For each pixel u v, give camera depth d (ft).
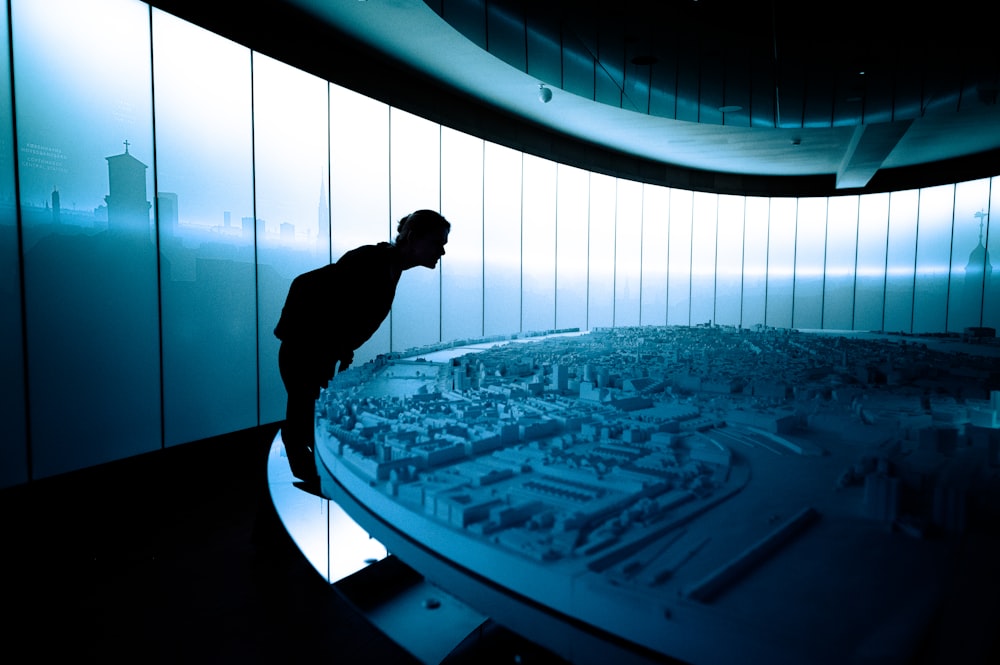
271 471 8.25
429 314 28.45
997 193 35.53
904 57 15.65
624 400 7.33
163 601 9.48
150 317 18.33
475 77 22.58
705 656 2.40
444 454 4.88
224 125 20.57
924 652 2.15
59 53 15.88
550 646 2.89
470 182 28.66
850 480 4.37
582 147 32.73
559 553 3.12
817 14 12.92
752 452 5.29
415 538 3.81
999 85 18.21
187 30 19.19
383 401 7.55
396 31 18.66
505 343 19.12
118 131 17.38
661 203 40.14
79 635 8.50
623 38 15.16
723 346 17.35
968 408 6.97
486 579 3.25
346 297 9.05
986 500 3.59
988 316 36.09
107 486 15.10
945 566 2.94
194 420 20.03
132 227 17.81
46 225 15.71
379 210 23.90
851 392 7.97
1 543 11.76
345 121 22.09
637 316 39.40
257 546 11.00
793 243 42.91
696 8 12.92
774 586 2.72
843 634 2.26
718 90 19.74
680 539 3.29
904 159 36.40
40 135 15.51
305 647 8.23
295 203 22.20
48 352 15.84
